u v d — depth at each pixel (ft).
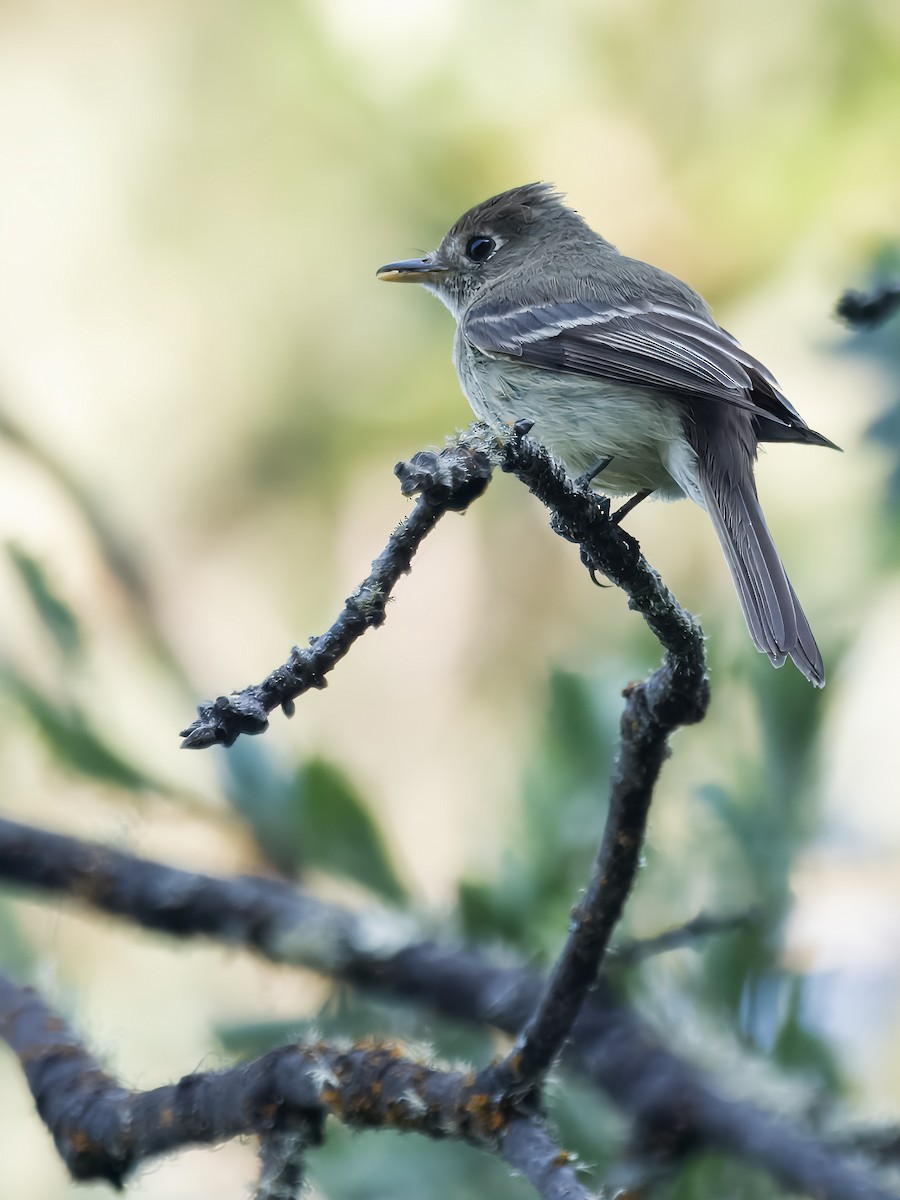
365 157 29.14
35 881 20.74
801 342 25.00
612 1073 16.55
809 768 17.22
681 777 17.87
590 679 18.13
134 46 32.60
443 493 13.71
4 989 17.98
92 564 26.16
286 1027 18.10
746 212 26.35
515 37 26.96
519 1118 14.21
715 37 26.17
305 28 28.78
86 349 32.48
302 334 31.09
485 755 30.50
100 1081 16.52
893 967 19.99
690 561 29.32
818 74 25.81
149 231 32.12
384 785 30.86
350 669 31.83
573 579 31.40
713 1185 16.37
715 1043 16.81
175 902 20.06
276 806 19.21
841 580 24.40
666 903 17.44
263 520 31.94
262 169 30.48
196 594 31.53
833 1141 15.87
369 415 30.86
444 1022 18.43
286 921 19.21
